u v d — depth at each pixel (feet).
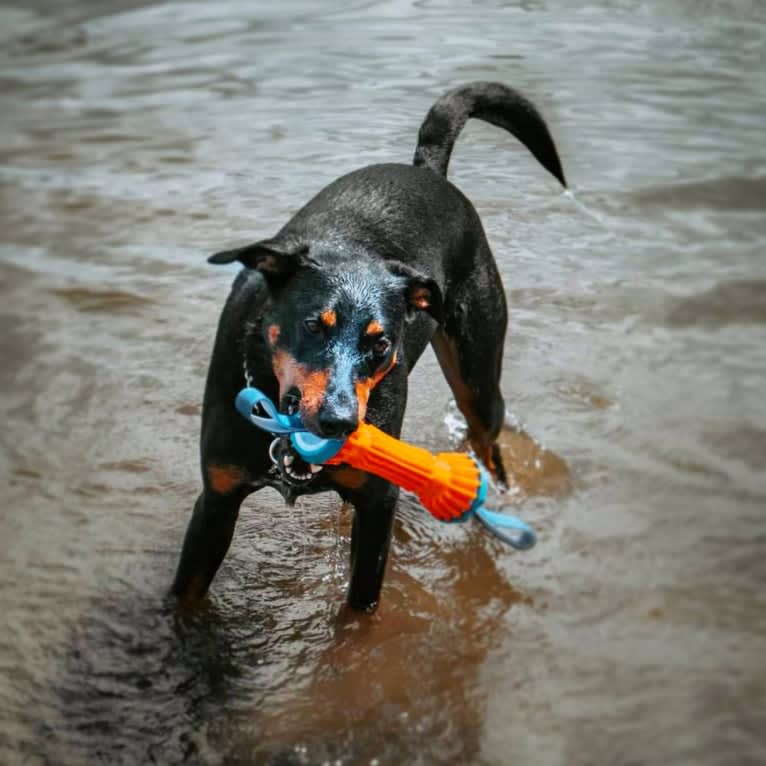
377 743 15.65
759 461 21.68
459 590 19.03
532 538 14.93
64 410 23.89
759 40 47.26
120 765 15.31
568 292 28.43
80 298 28.63
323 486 16.78
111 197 34.50
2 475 21.72
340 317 15.40
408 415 24.34
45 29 53.62
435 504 15.19
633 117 39.06
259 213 32.65
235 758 15.44
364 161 35.09
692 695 16.15
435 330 20.43
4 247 31.48
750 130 37.81
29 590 18.75
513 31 49.37
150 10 56.44
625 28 49.47
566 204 33.06
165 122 40.40
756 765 14.80
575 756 15.15
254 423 15.44
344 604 18.48
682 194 33.53
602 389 24.43
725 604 18.08
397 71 43.98
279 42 49.21
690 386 24.38
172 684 16.90
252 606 18.79
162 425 23.56
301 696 16.67
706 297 28.02
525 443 22.75
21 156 37.99
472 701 16.38
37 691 16.63
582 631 17.72
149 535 20.31
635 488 21.24
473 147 37.86
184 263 30.35
